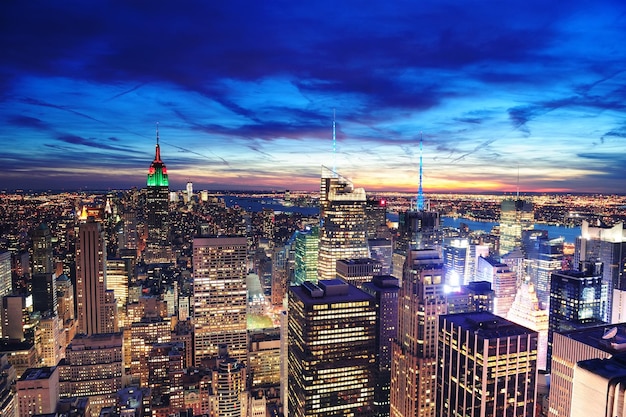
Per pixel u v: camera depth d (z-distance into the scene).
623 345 184.38
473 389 187.88
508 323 197.50
